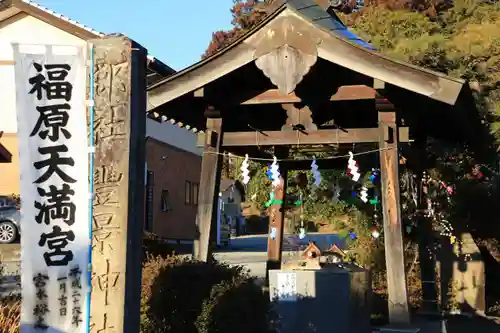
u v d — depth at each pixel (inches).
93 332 210.2
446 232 468.8
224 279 271.7
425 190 463.8
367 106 374.0
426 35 624.7
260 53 315.0
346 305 342.0
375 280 493.7
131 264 216.1
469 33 630.5
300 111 350.9
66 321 210.7
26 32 761.0
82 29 742.5
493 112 534.3
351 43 301.6
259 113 404.8
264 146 372.8
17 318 231.6
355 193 486.3
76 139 214.4
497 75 594.9
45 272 210.8
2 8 743.7
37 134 211.8
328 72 332.8
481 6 739.4
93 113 215.3
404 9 815.7
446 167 506.3
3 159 760.3
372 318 414.3
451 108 332.2
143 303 253.6
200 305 257.4
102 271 211.6
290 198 604.1
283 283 353.1
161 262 286.4
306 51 309.4
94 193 213.8
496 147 516.4
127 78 217.0
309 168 476.4
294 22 311.1
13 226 730.8
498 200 537.3
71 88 214.8
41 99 212.5
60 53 214.5
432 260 444.1
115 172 214.8
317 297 346.9
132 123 217.9
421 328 386.3
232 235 1592.0
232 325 251.1
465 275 463.5
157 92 329.4
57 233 211.6
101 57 217.2
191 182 1171.3
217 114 349.1
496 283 544.4
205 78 323.3
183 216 1107.9
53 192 211.9
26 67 211.8
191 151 1178.6
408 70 293.9
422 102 343.0
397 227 313.7
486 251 557.6
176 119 382.0
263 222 1753.2
